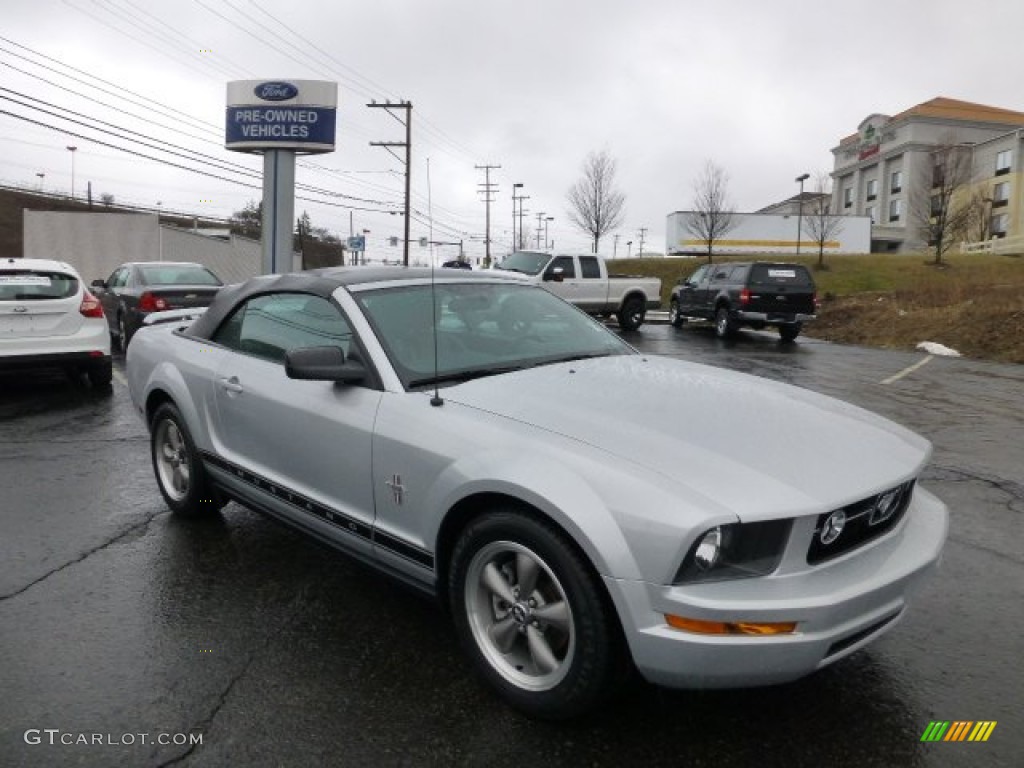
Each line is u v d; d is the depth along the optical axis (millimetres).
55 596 3814
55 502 5258
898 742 2715
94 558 4285
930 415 8711
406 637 3428
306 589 3908
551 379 3422
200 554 4352
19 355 8797
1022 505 5387
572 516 2539
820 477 2656
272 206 22422
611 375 3525
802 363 13836
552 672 2736
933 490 5742
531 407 3072
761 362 13953
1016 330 15539
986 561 4355
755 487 2527
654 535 2426
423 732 2754
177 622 3555
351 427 3385
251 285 4539
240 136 22047
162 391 4812
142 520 4906
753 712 2879
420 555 3131
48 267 9125
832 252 59312
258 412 3957
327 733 2750
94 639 3393
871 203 82875
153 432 5051
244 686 3039
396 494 3199
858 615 2561
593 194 52406
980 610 3732
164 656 3256
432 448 3031
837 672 3158
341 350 3463
